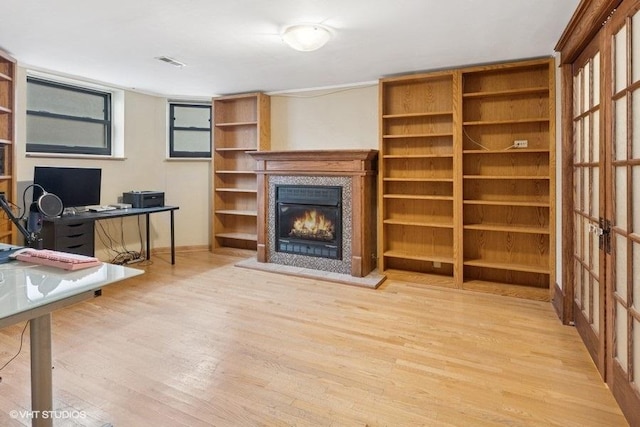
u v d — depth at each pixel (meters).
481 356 2.48
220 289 3.85
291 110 4.95
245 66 3.83
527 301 3.54
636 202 1.76
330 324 2.99
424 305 3.43
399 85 4.24
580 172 2.77
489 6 2.46
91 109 4.70
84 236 4.01
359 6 2.46
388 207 4.39
